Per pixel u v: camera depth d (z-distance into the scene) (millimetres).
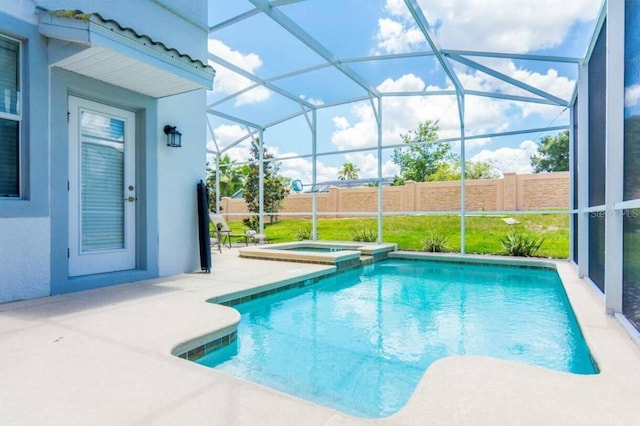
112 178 4906
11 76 3770
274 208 14609
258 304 4773
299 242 10219
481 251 10266
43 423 1622
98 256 4711
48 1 3967
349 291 6078
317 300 5457
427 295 5773
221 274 5660
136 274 5004
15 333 2771
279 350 3404
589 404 1866
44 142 3963
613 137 3525
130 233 5125
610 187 3572
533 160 9898
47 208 3990
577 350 3445
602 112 4387
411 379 2822
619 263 3561
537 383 2098
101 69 4191
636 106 3082
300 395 2570
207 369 2201
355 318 4492
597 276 4848
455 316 4586
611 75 3502
